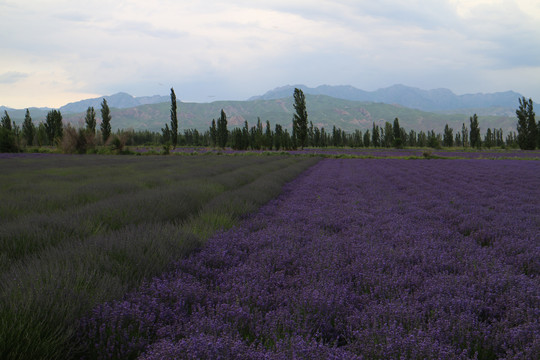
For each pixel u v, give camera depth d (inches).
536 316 114.9
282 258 182.4
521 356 89.7
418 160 1718.8
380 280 149.9
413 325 110.4
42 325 91.6
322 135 5088.6
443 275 156.3
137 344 95.2
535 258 181.5
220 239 217.3
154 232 200.5
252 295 132.4
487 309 125.5
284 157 1715.1
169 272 156.7
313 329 108.9
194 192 390.0
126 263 152.1
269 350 90.0
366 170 1025.5
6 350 81.7
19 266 146.9
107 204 291.3
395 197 464.4
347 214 326.6
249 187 483.8
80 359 93.0
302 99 2694.4
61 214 261.4
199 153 2336.4
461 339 101.5
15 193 389.7
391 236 240.2
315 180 701.3
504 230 249.8
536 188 548.7
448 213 328.8
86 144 2091.5
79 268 133.2
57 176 621.3
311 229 260.1
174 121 2999.5
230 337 95.5
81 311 104.2
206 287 143.0
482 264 171.5
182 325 109.3
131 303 117.0
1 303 96.2
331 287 138.5
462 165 1238.9
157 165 1008.2
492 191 513.0
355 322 111.6
